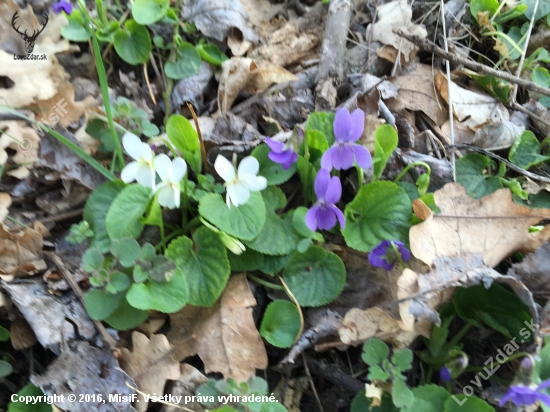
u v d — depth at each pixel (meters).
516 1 0.26
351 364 0.17
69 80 0.22
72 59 0.23
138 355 0.15
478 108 0.23
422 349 0.17
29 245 0.16
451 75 0.24
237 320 0.16
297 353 0.16
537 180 0.20
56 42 0.23
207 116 0.22
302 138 0.17
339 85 0.22
